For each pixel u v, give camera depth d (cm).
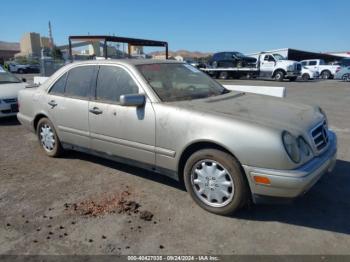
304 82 2455
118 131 404
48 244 296
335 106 1087
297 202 366
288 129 307
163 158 368
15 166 495
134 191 401
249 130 305
